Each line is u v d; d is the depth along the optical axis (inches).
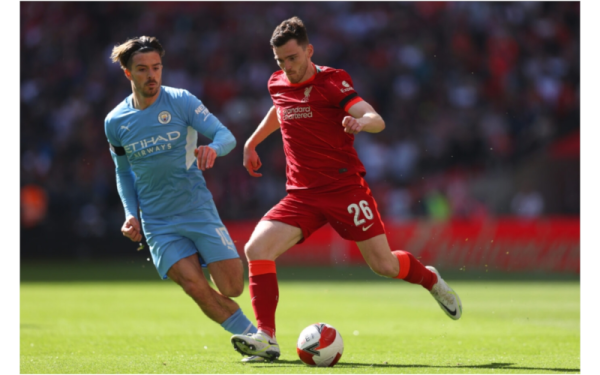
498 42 3294.8
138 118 682.2
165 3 3371.1
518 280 2030.0
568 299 1467.8
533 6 3395.7
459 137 3002.0
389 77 3211.1
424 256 2485.2
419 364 628.7
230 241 708.0
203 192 706.8
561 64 3316.9
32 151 3075.8
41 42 3314.5
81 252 2842.0
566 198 2876.5
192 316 1152.2
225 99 3189.0
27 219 2844.5
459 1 3371.1
